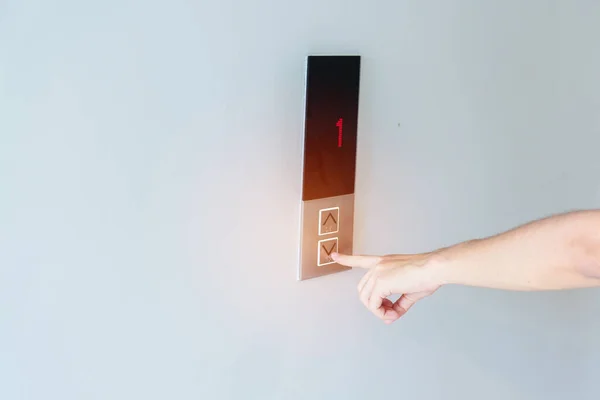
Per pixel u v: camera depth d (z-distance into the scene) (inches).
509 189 52.4
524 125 51.7
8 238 30.9
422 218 47.9
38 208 31.4
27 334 32.3
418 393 51.2
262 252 39.9
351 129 41.4
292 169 40.1
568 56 52.9
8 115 29.9
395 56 43.3
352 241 43.8
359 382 47.2
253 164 38.3
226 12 35.2
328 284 43.6
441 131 47.1
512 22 48.8
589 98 55.4
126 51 32.4
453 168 48.5
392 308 41.3
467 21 46.3
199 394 39.0
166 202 35.3
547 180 54.7
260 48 37.0
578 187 57.0
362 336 46.4
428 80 45.4
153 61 33.3
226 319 39.2
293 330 42.6
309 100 39.2
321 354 44.4
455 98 47.2
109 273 34.1
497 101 49.6
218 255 37.9
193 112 35.2
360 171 43.6
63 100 31.2
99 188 32.9
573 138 55.3
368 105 42.8
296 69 38.8
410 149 45.8
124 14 32.0
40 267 32.0
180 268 36.6
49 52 30.4
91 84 31.8
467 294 51.8
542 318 57.7
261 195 39.0
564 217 33.5
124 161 33.4
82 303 33.6
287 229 40.7
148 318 36.0
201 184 36.4
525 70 50.5
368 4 41.1
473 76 47.7
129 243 34.4
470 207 50.5
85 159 32.3
